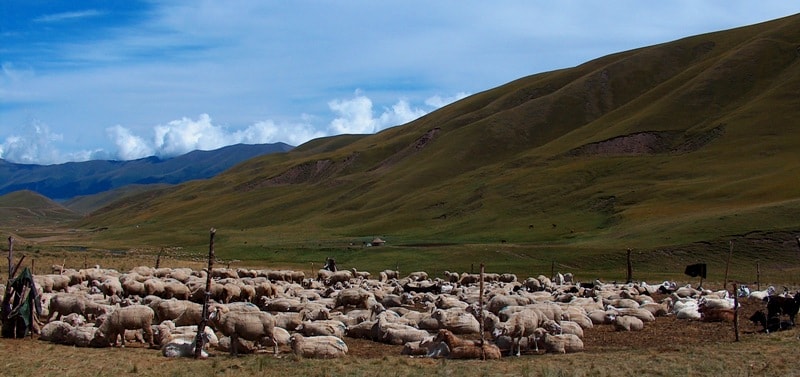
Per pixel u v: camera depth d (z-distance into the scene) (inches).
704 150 6668.3
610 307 1662.2
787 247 3380.9
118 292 1742.1
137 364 1020.5
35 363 1021.8
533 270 3523.6
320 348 1123.3
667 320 1614.2
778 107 7126.0
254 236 6456.7
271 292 1851.6
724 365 1039.6
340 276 2487.7
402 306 1905.8
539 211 5871.1
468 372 991.0
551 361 1095.0
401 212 6781.5
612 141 7490.2
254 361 1050.7
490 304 1640.0
